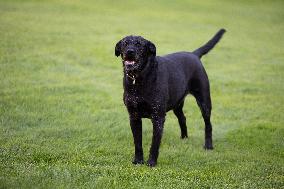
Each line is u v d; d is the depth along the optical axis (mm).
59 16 31297
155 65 8609
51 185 7023
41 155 8680
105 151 9367
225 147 10438
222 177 8023
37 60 18797
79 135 10547
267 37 30109
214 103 14727
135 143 8898
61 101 13391
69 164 8297
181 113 10883
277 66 21578
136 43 8352
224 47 25891
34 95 13695
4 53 19344
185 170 8492
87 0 39688
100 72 18047
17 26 26062
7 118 11367
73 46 22516
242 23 35000
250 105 14547
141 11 37094
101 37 25672
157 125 8711
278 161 9344
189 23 33312
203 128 12211
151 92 8500
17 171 7586
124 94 8703
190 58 10195
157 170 8258
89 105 13359
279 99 15430
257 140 10969
